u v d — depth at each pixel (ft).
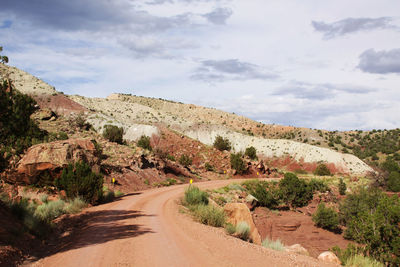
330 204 148.77
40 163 66.03
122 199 77.56
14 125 52.03
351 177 225.97
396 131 638.53
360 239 53.67
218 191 111.14
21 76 345.31
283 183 139.85
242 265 24.58
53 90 330.95
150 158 142.51
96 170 83.61
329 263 33.22
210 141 455.22
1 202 36.17
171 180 136.56
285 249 46.60
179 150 240.53
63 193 65.26
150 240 32.71
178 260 25.23
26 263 25.20
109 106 541.34
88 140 95.45
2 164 51.29
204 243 32.40
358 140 629.10
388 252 48.88
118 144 158.30
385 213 52.31
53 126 161.38
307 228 109.81
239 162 203.72
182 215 54.95
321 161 365.40
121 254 26.94
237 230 45.27
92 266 23.66
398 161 422.82
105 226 41.37
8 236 28.81
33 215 37.35
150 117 505.66
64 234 37.45
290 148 405.80
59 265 24.25
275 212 121.49
